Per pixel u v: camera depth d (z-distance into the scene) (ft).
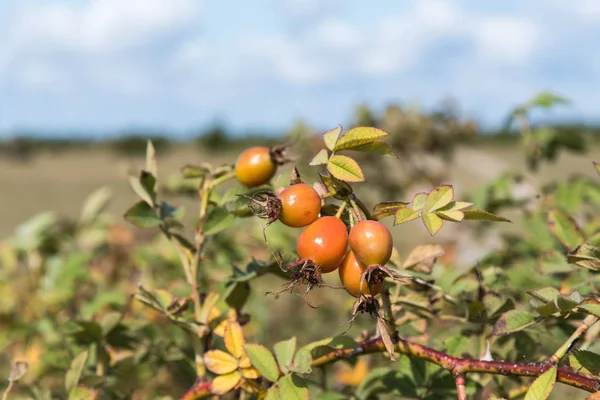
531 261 1.63
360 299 0.95
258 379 1.08
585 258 1.00
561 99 2.03
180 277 2.13
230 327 1.08
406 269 1.17
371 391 1.30
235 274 1.22
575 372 0.97
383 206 1.00
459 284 1.22
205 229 1.21
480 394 1.20
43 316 1.97
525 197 2.07
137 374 1.47
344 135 0.99
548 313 0.97
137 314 1.97
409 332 1.41
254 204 1.02
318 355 1.04
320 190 1.02
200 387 1.10
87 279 2.13
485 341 1.21
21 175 29.50
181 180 1.83
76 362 1.19
